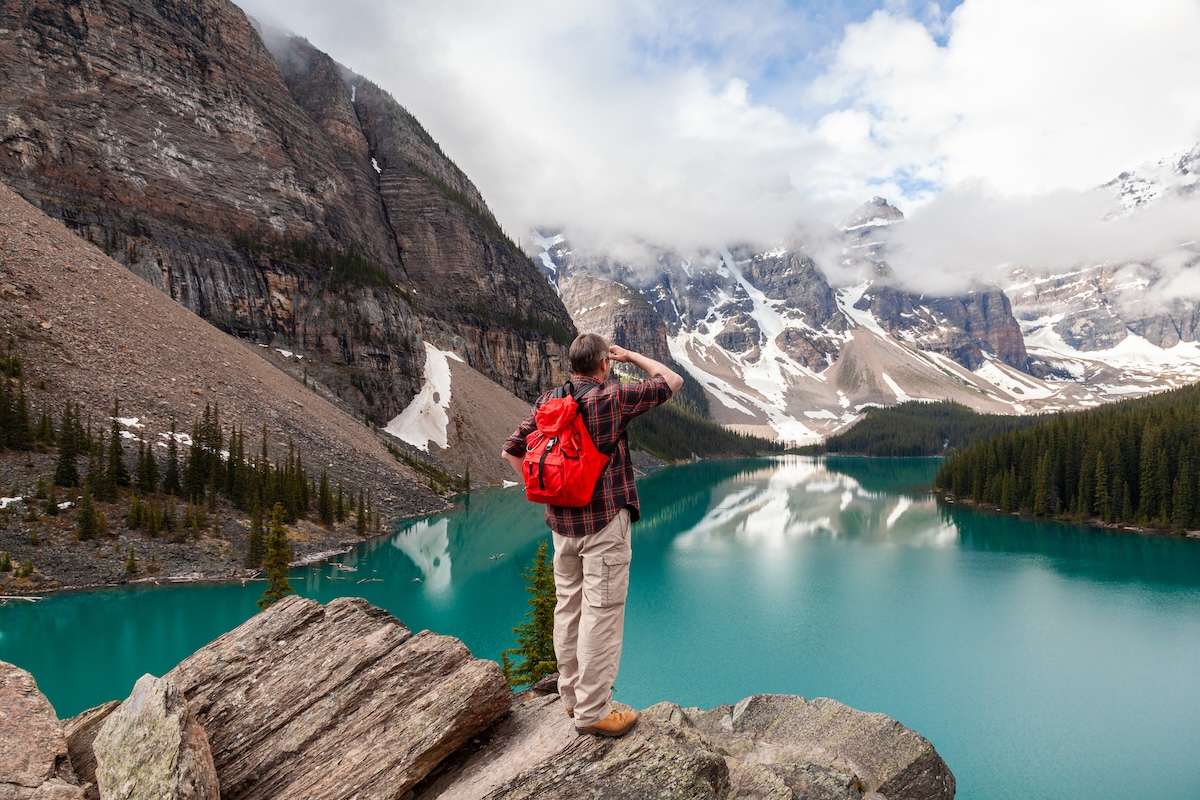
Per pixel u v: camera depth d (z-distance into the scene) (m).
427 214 189.38
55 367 65.00
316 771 5.35
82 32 109.75
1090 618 50.66
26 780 4.75
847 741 9.50
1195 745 31.00
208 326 96.56
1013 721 33.47
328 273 135.12
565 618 5.33
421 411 134.12
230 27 147.12
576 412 4.79
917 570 67.62
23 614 42.31
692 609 53.25
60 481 52.44
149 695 5.33
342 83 193.12
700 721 10.56
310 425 91.50
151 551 50.94
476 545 74.44
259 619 6.71
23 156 97.12
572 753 5.05
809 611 52.59
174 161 117.62
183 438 67.19
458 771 5.45
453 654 6.15
